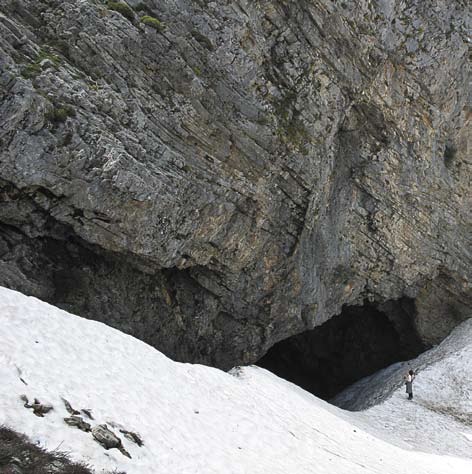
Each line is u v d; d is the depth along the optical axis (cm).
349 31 2162
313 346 3434
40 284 1536
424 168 2777
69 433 890
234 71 1862
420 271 2978
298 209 2195
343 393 3058
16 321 1133
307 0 2011
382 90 2436
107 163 1480
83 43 1545
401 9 2397
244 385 1606
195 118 1758
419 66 2533
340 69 2197
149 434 1034
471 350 2778
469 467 1823
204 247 1888
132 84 1625
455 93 2777
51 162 1409
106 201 1510
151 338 1888
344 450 1496
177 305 1975
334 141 2386
